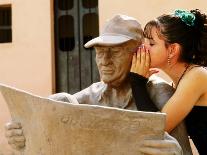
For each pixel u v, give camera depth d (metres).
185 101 2.82
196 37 2.93
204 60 2.96
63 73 11.27
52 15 11.46
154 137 2.48
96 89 2.97
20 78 11.47
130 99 2.89
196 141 3.03
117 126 2.47
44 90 11.33
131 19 2.88
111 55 2.85
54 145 2.53
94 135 2.48
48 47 11.37
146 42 2.89
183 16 2.89
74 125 2.48
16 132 2.67
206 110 2.90
